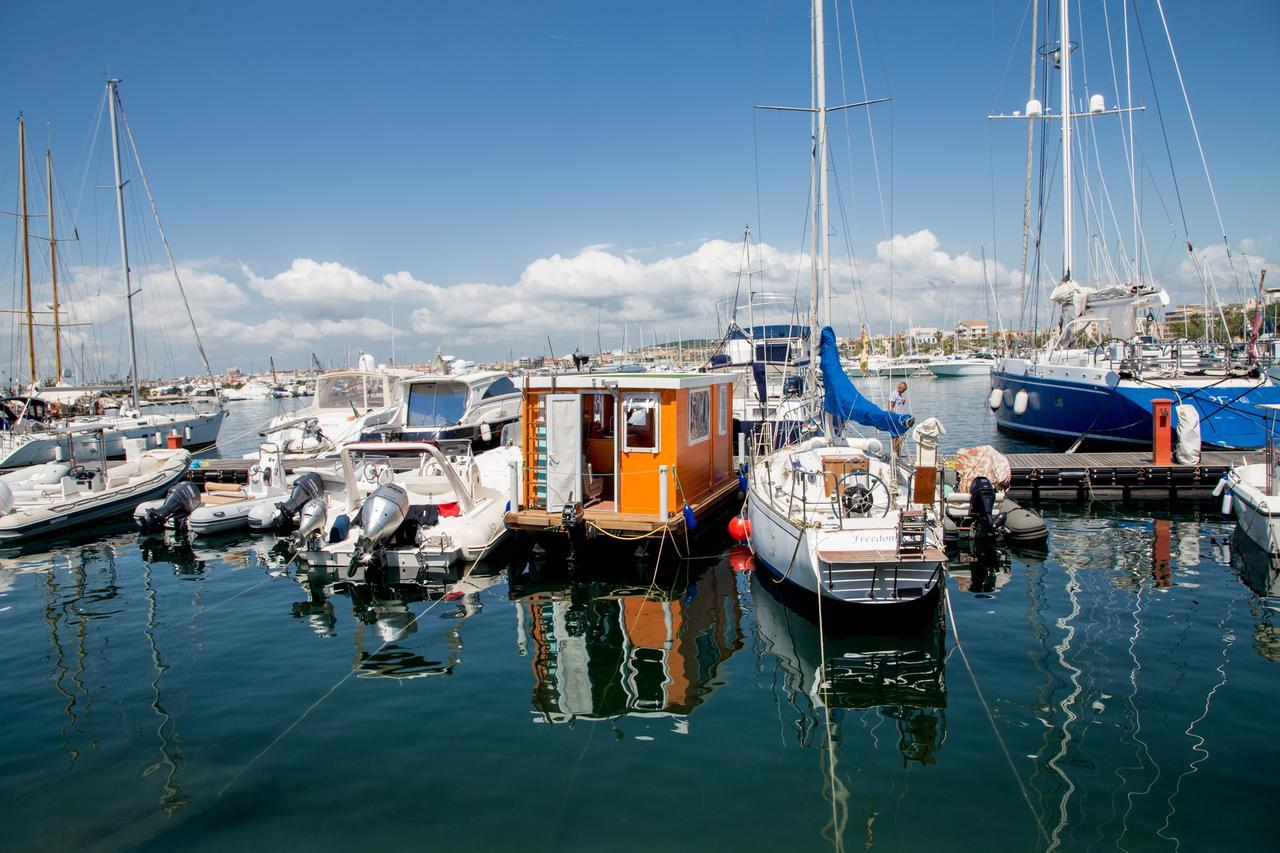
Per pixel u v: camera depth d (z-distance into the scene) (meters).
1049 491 16.20
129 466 17.86
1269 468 11.64
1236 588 9.95
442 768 6.00
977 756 5.99
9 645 8.85
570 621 9.52
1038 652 8.01
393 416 21.23
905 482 11.12
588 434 12.77
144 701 7.30
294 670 8.03
